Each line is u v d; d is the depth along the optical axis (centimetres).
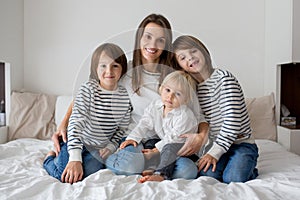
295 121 267
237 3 292
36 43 302
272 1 276
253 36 293
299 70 286
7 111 281
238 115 155
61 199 117
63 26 299
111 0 296
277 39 265
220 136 155
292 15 239
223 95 155
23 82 305
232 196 122
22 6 299
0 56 262
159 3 293
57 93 303
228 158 157
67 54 301
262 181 138
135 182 137
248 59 294
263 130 259
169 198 116
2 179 139
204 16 293
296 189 127
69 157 152
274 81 270
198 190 123
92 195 119
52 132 264
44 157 185
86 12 297
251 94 296
